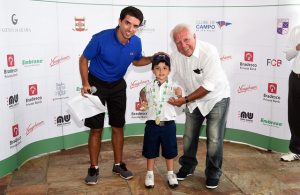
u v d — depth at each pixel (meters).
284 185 3.22
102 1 4.13
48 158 3.90
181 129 4.61
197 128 3.16
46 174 3.46
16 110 3.52
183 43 2.73
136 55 3.17
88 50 2.95
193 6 4.24
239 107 4.30
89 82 3.13
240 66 4.20
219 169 3.11
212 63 2.77
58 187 3.17
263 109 4.12
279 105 3.97
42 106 3.88
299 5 3.68
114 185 3.21
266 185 3.21
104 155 4.00
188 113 3.15
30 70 3.68
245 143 4.36
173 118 3.05
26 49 3.60
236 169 3.59
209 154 3.04
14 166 3.53
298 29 3.51
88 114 3.01
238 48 4.16
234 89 4.29
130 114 4.58
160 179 3.34
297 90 3.57
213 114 2.95
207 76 2.79
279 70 3.90
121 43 2.94
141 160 3.84
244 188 3.15
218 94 2.90
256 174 3.46
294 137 3.75
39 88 3.81
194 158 3.27
